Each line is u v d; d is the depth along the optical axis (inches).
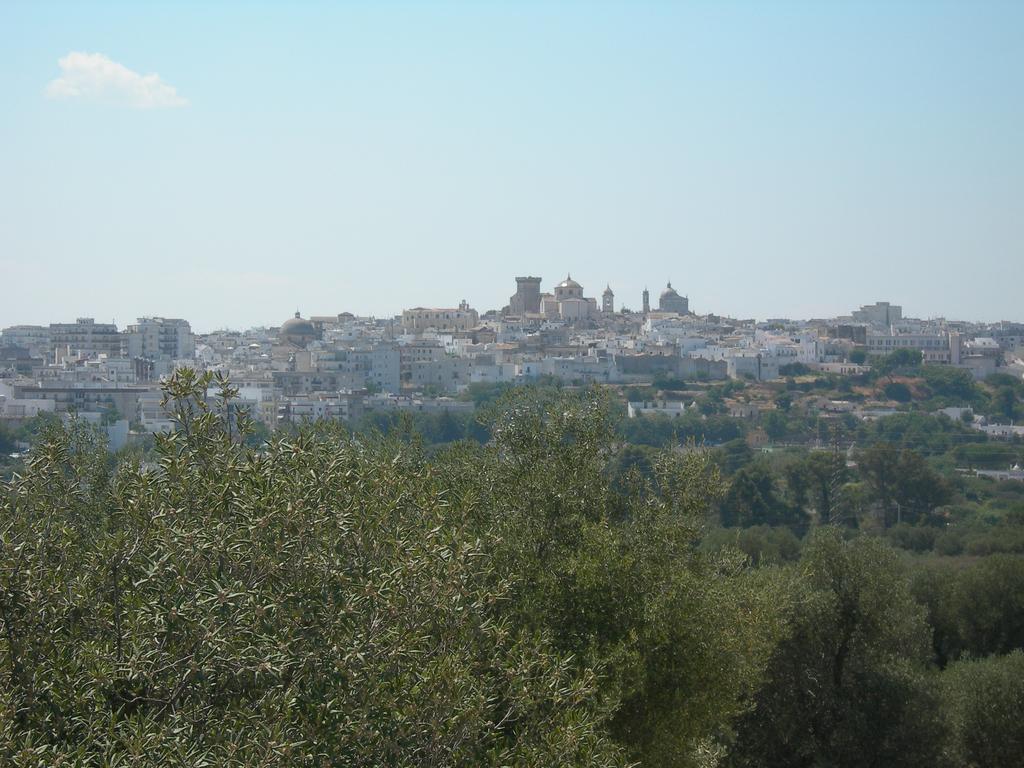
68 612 868.0
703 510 1544.0
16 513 955.3
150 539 871.1
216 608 833.5
